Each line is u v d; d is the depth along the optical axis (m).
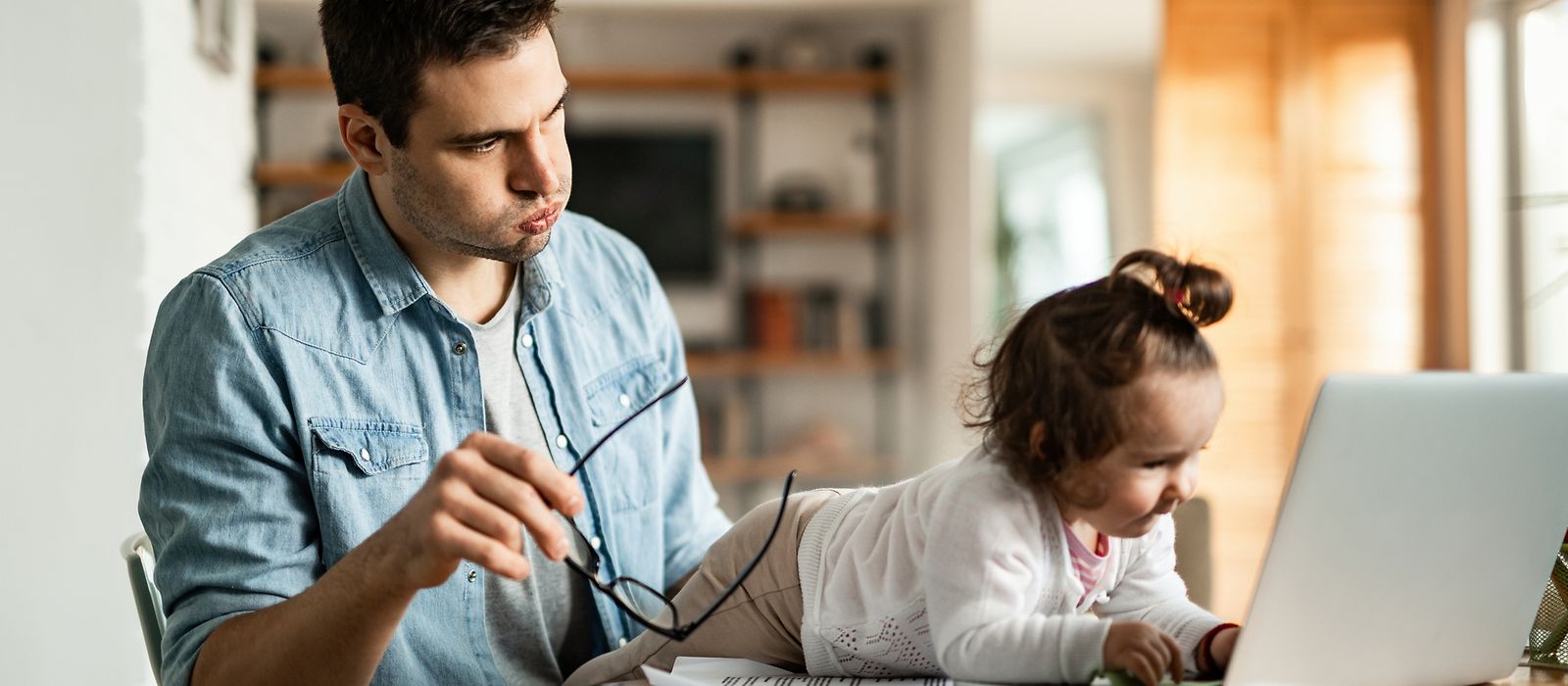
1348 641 0.85
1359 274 4.78
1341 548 0.81
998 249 4.99
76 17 2.12
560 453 1.32
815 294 5.46
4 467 2.03
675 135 5.50
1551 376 0.87
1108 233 4.84
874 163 5.54
